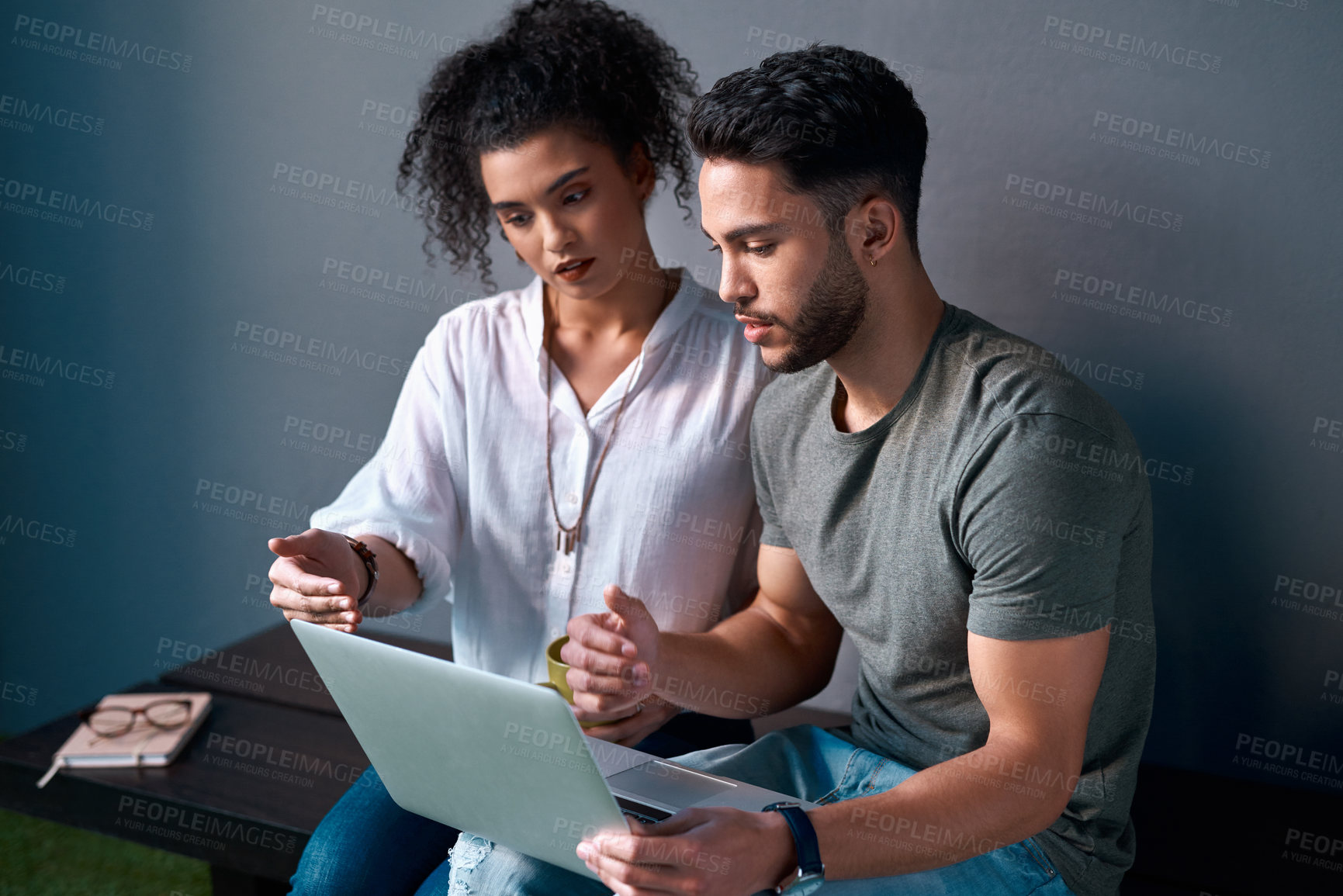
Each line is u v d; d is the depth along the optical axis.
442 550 1.39
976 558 0.96
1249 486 1.40
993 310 1.46
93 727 1.46
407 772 0.97
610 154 1.25
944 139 1.42
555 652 1.14
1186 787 1.44
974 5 1.37
